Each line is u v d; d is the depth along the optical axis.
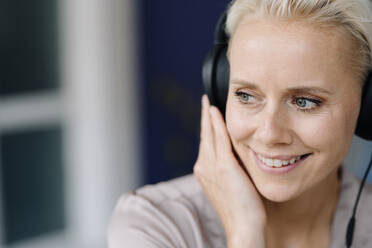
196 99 3.92
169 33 3.75
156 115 3.81
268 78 1.02
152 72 3.74
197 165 1.30
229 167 1.24
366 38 1.05
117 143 3.67
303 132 1.05
